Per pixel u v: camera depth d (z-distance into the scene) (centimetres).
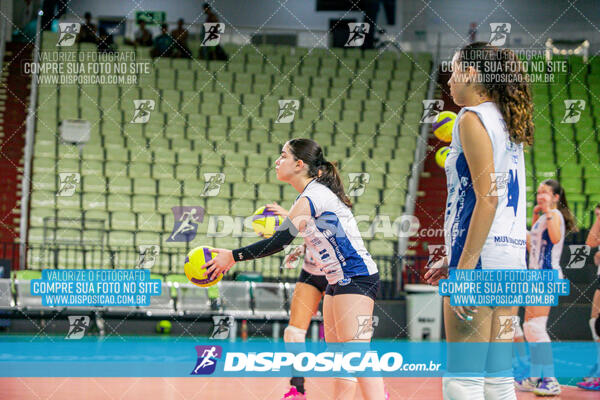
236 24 2141
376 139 1755
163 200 1498
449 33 2133
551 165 1709
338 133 1758
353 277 439
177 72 1873
